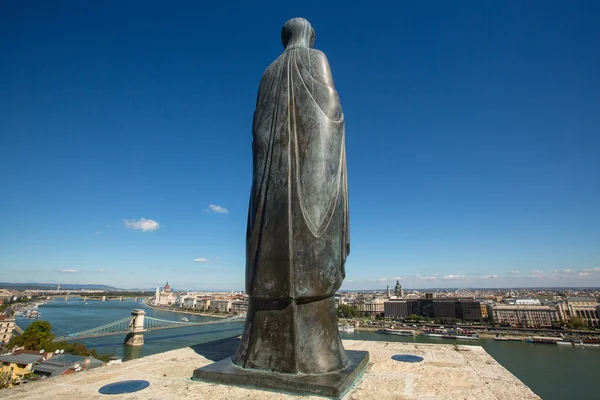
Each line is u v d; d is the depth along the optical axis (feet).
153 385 22.67
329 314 25.13
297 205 24.97
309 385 20.45
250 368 23.65
